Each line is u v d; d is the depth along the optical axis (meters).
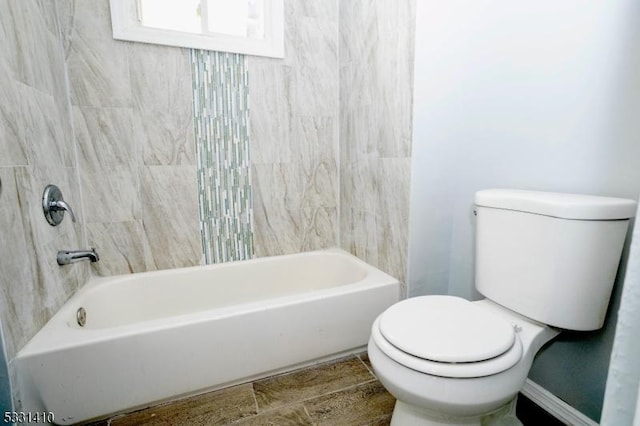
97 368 1.04
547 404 1.15
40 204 1.13
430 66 1.31
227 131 1.74
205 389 1.24
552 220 0.89
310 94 1.89
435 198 1.44
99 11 1.45
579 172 1.01
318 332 1.37
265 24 1.76
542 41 1.08
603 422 0.36
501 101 1.23
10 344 0.91
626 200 0.87
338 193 2.05
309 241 2.03
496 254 1.07
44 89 1.21
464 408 0.74
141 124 1.58
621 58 0.89
